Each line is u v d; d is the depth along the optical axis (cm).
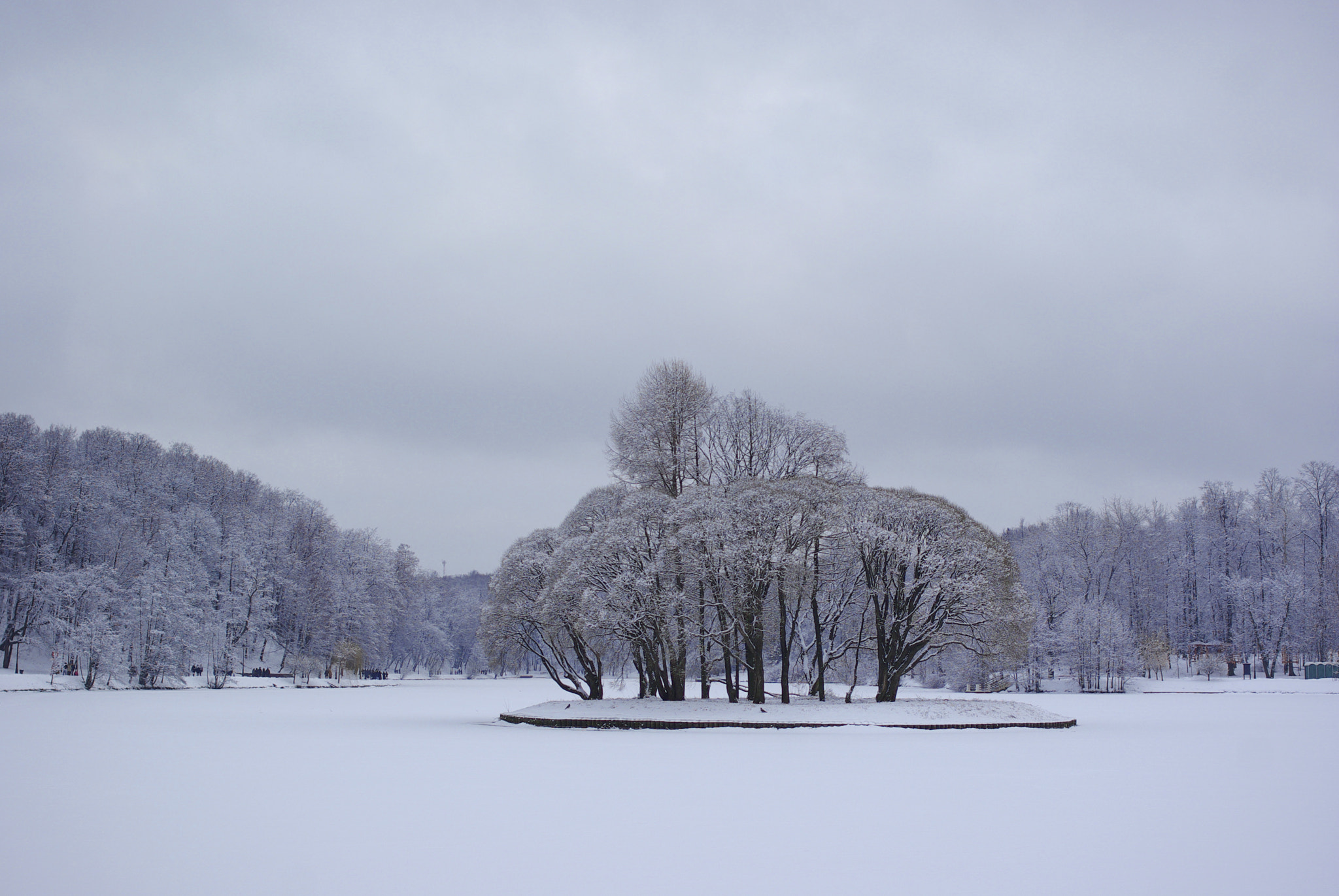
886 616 6188
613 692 8638
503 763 3747
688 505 5762
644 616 5741
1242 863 2041
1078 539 12231
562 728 5606
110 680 10225
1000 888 1848
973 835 2331
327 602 13650
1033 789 3039
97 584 10462
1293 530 12150
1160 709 7481
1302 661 12256
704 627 5919
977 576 5716
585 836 2314
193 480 14075
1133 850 2159
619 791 3011
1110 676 10956
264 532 13875
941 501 6281
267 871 1967
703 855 2111
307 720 6419
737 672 6088
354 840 2259
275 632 13950
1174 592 13250
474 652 18850
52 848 2172
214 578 12656
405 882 1877
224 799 2880
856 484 6512
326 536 14950
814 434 6775
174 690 10650
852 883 1880
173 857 2081
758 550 5497
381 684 14162
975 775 3366
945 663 11256
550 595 6016
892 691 5959
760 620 5725
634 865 2017
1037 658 11225
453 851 2147
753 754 4081
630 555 5825
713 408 6819
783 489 5709
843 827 2427
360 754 4103
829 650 6494
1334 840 2275
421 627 17962
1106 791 3000
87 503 11488
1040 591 11812
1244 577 12606
